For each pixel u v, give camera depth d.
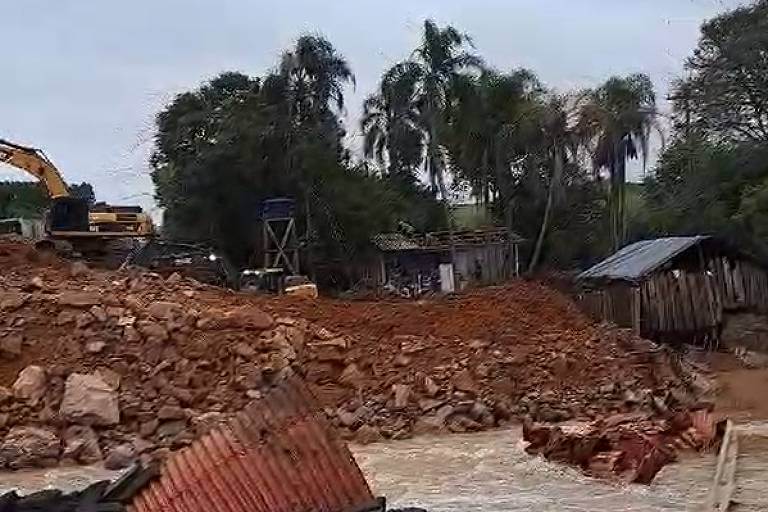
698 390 27.22
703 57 48.72
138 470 8.31
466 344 26.98
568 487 17.42
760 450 18.42
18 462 20.05
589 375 26.52
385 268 54.78
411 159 54.97
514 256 56.12
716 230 42.78
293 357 24.58
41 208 58.69
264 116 52.09
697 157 46.94
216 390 23.16
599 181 54.78
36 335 23.78
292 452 8.17
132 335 24.00
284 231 47.12
